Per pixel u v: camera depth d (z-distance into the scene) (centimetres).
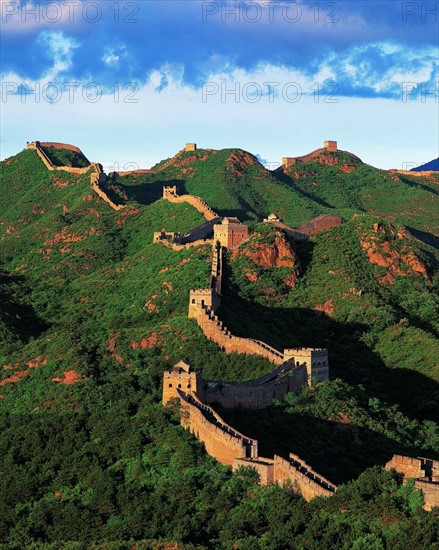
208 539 18325
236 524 18188
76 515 19612
